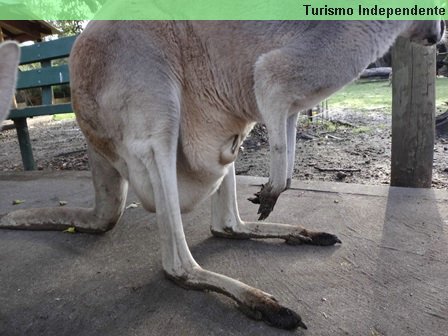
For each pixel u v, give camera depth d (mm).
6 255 1064
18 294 875
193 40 838
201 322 750
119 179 1091
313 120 3201
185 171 922
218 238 1113
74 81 911
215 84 852
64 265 998
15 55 647
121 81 827
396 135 1474
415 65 1372
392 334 704
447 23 1343
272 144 801
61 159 2643
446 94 3824
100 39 855
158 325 748
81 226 1168
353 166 1938
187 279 840
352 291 833
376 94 4648
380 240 1053
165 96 819
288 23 774
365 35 763
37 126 4801
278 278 894
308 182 1551
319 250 1019
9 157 2971
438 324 724
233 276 909
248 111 872
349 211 1252
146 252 1054
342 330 717
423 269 905
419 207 1253
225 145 927
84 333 738
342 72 771
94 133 927
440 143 2297
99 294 860
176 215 837
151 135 819
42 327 759
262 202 847
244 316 760
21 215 1225
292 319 714
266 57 771
